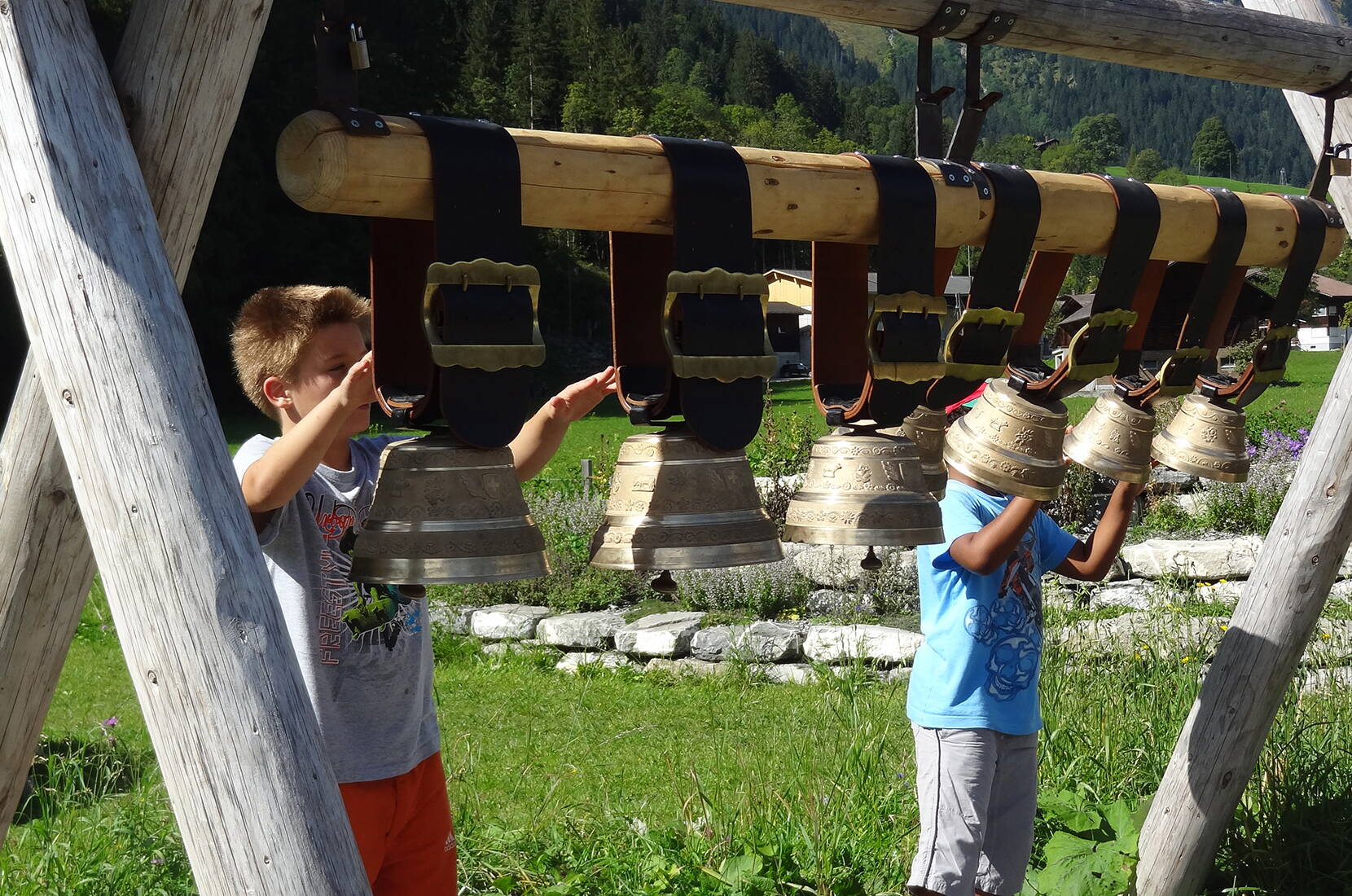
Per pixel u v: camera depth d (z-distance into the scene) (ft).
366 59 5.75
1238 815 13.12
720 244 6.41
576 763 20.15
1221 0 9.86
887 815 13.71
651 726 22.79
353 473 8.29
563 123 321.11
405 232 6.32
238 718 5.23
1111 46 8.95
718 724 22.62
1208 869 11.88
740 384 6.41
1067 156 595.88
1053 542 11.39
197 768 5.24
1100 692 16.75
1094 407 9.60
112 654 28.89
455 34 151.94
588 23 339.36
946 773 10.11
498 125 6.05
